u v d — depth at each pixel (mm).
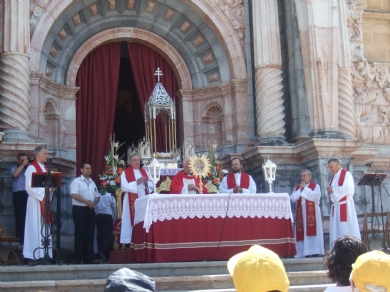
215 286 9156
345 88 14906
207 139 16031
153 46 16297
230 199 10484
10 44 13492
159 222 10094
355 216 11703
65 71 15367
